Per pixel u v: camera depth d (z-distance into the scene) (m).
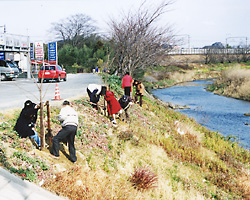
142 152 8.76
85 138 7.86
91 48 71.31
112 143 8.55
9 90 14.77
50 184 5.23
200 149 10.70
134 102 15.09
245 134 14.61
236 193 8.01
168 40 21.27
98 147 7.93
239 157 10.80
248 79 30.88
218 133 14.30
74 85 18.58
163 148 9.87
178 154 9.59
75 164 6.42
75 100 11.02
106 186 5.78
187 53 81.12
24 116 6.11
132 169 7.58
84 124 8.69
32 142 6.49
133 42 21.19
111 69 24.70
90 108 10.43
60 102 10.29
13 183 4.79
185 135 12.10
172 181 7.71
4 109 8.25
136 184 6.75
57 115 8.43
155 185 7.02
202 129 14.60
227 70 36.28
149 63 21.81
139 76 31.56
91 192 5.30
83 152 7.24
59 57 62.56
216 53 77.19
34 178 5.14
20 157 5.55
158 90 36.03
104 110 10.55
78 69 55.28
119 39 21.34
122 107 10.54
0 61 22.06
